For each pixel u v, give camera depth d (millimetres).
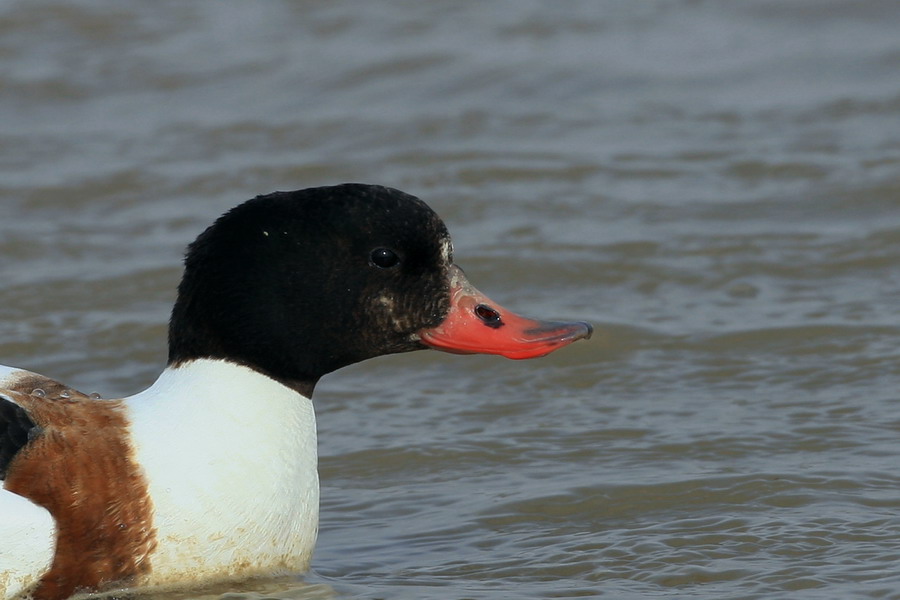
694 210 15219
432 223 8375
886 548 8742
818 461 10180
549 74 18953
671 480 9953
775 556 8742
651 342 12523
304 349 8289
